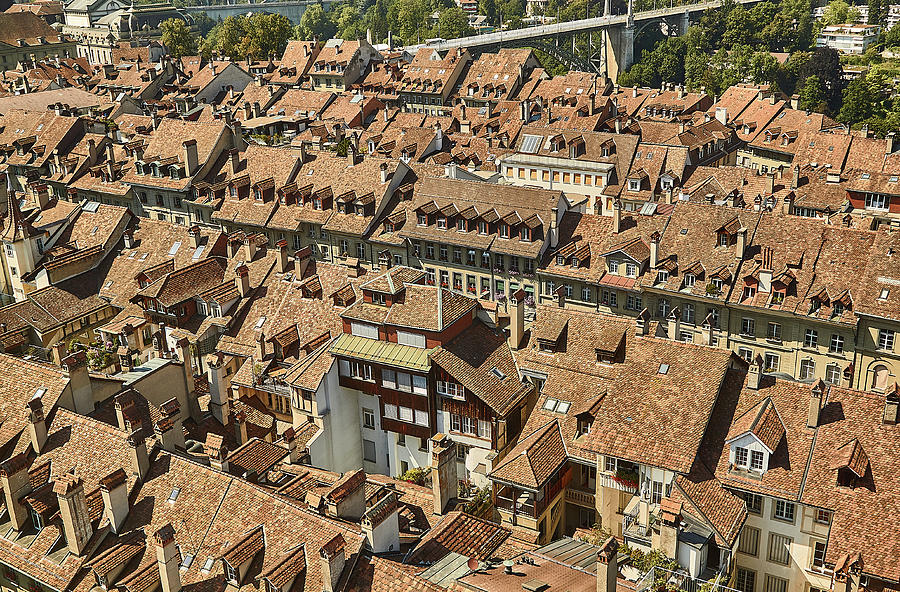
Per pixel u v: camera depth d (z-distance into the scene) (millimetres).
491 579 52531
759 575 67562
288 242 135250
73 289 103312
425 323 80625
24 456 62531
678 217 110375
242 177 137250
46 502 61594
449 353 80562
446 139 169375
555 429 74938
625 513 68812
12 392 69375
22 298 109000
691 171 147000
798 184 140625
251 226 134875
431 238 122938
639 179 144125
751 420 66812
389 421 84500
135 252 106375
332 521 55781
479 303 85625
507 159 156375
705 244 107062
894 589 58438
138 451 61562
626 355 75938
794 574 65875
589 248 113562
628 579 59812
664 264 107312
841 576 57969
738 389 70750
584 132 154125
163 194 143875
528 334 83125
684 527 62719
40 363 74938
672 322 81250
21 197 140875
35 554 60406
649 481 68438
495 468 72062
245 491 59031
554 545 63031
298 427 83438
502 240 118688
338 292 91000
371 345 83375
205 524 58750
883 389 96812
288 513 57000
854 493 62656
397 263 128375
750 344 103562
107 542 59969
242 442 77125
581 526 76625
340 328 89188
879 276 96562
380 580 52125
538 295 117875
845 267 98875
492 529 61844
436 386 81188
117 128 169125
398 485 67438
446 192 124938
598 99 190750
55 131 157250
